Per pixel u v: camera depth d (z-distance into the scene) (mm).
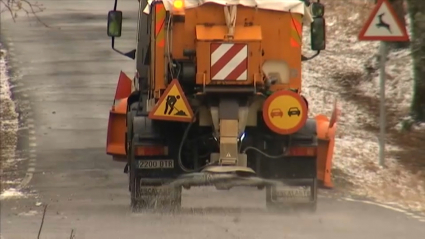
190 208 51719
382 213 50531
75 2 157000
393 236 41094
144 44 58625
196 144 50469
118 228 43500
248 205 53375
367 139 77438
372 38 62281
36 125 86875
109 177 66375
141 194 49938
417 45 78500
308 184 50375
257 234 41219
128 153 55250
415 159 69250
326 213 50438
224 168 47188
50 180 65375
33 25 137500
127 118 57750
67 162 72562
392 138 77438
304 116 48125
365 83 101562
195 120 48969
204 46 48125
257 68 48188
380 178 63625
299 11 50094
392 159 69000
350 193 59000
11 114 91375
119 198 57000
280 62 50312
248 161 50562
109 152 62062
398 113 87312
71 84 104562
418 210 52219
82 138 81938
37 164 71812
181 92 48125
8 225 45031
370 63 106000
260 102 49344
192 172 49781
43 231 42562
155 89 50719
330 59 113250
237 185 47875
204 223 45375
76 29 135750
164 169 50031
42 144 79688
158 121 50406
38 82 105250
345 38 124250
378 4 62125
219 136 48281
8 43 125688
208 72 48156
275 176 50438
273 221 46406
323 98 96438
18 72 110000
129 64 115125
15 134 83375
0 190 61375
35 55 119062
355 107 92000
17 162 72812
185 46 49719
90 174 67688
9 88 102500
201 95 48312
